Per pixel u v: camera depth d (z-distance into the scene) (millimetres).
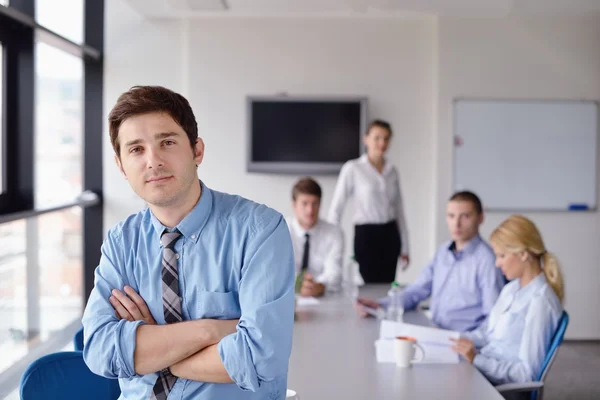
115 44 5902
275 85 5973
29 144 4379
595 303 5836
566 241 5820
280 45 5949
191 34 5922
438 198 5836
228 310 1389
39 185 4590
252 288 1349
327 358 2539
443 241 5859
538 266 2771
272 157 5910
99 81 5844
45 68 4758
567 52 5734
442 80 5777
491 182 5801
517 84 5762
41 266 4770
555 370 5016
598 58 5730
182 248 1402
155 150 1327
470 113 5777
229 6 5453
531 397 2578
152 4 5426
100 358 1380
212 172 6016
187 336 1342
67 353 2051
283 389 1452
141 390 1396
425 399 2088
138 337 1356
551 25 5719
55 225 5074
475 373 2359
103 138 5883
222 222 1405
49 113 4820
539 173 5789
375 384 2229
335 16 5898
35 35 4426
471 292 3434
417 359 2482
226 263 1393
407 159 6020
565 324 2602
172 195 1344
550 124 5770
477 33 5746
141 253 1435
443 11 5496
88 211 5863
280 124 5898
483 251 3439
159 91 1356
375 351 2643
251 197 6047
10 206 4344
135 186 1356
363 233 5250
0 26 4086
